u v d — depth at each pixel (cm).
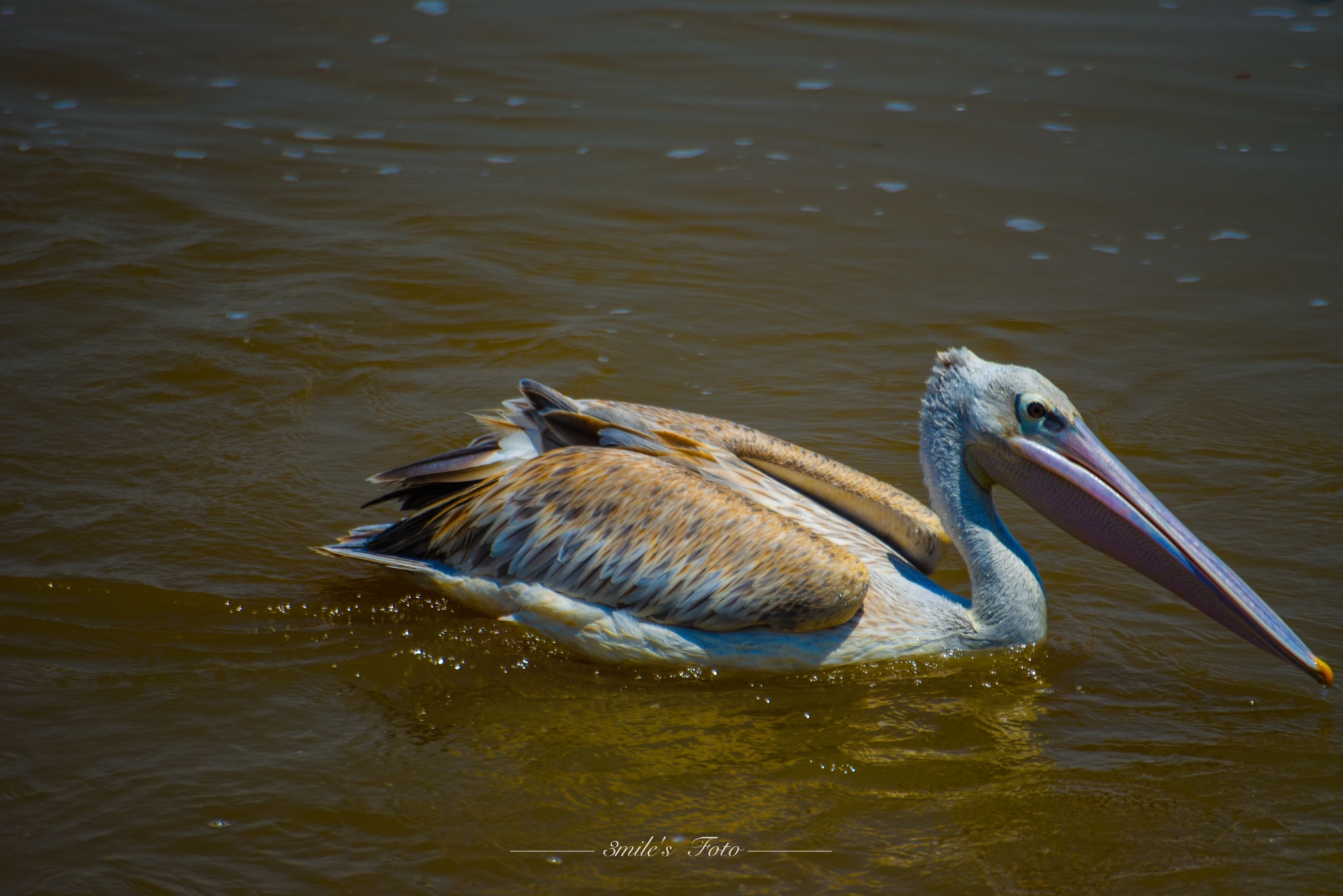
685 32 2281
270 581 957
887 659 901
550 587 905
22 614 884
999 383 912
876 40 2262
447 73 2103
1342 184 1805
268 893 653
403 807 726
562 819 722
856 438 1214
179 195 1661
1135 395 1311
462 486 974
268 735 788
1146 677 887
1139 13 2380
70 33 2169
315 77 2078
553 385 1288
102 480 1069
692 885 673
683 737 811
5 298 1380
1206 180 1817
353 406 1234
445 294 1467
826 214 1716
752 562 867
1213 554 869
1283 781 770
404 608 944
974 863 695
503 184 1764
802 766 780
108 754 755
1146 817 736
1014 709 850
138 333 1333
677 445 948
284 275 1485
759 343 1405
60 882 650
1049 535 1080
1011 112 2006
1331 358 1391
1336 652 891
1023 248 1650
